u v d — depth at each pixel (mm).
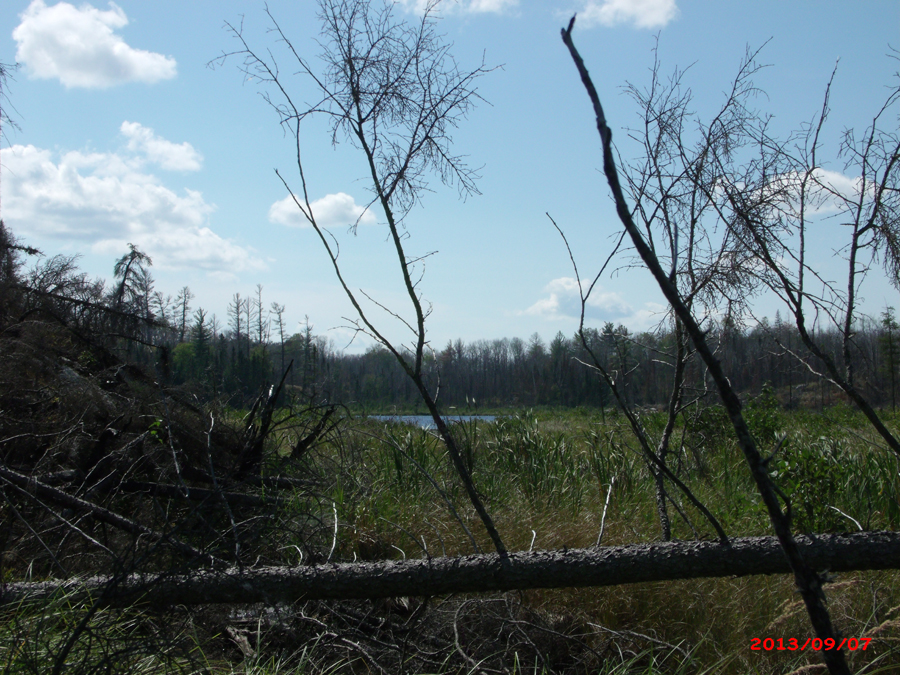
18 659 2473
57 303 6660
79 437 4680
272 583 2904
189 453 4980
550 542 4277
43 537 3928
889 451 5246
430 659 3092
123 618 2945
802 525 4070
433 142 2762
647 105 3055
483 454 6578
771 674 3064
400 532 4348
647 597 3537
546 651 3160
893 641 3031
